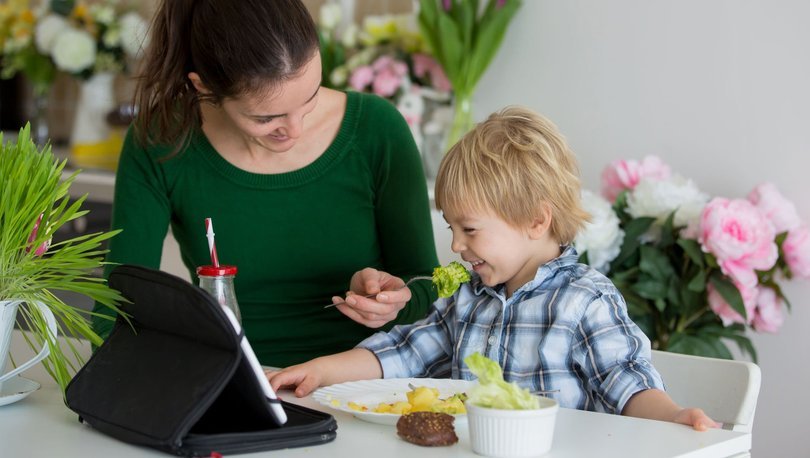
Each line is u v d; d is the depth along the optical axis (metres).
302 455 1.10
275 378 1.51
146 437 1.10
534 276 1.64
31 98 4.75
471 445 1.12
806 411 2.66
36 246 1.30
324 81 3.37
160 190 1.84
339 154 1.85
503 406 1.10
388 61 3.24
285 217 1.84
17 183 1.29
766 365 2.73
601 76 3.02
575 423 1.25
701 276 2.40
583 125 3.07
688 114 2.85
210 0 1.53
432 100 3.23
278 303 1.86
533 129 1.66
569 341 1.54
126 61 4.28
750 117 2.73
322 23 3.40
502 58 3.23
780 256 2.47
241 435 1.10
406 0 3.49
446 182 1.64
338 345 1.88
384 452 1.12
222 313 1.09
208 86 1.54
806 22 2.61
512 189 1.58
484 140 1.64
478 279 1.72
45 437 1.18
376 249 1.92
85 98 4.19
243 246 1.84
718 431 1.22
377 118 1.88
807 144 2.63
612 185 2.69
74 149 4.24
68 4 4.16
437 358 1.71
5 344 1.33
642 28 2.92
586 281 1.57
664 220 2.49
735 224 2.34
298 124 1.57
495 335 1.61
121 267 1.24
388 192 1.87
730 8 2.75
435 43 3.15
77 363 1.59
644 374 1.45
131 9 4.13
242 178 1.82
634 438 1.18
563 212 1.64
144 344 1.23
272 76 1.48
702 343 2.45
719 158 2.80
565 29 3.08
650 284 2.44
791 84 2.65
